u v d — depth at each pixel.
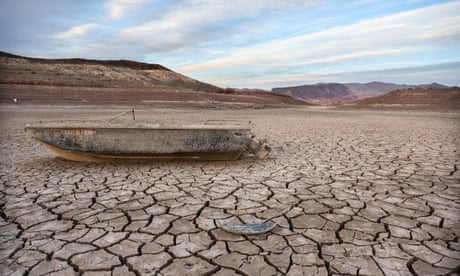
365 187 4.24
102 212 3.30
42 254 2.41
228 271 2.17
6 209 3.38
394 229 2.86
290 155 6.68
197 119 15.98
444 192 4.00
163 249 2.49
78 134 5.45
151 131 5.45
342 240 2.64
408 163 5.82
